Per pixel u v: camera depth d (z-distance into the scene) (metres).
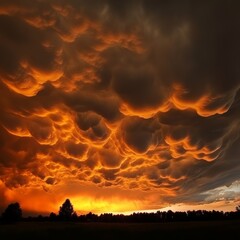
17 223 24.73
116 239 18.50
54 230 20.91
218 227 18.66
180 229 19.17
